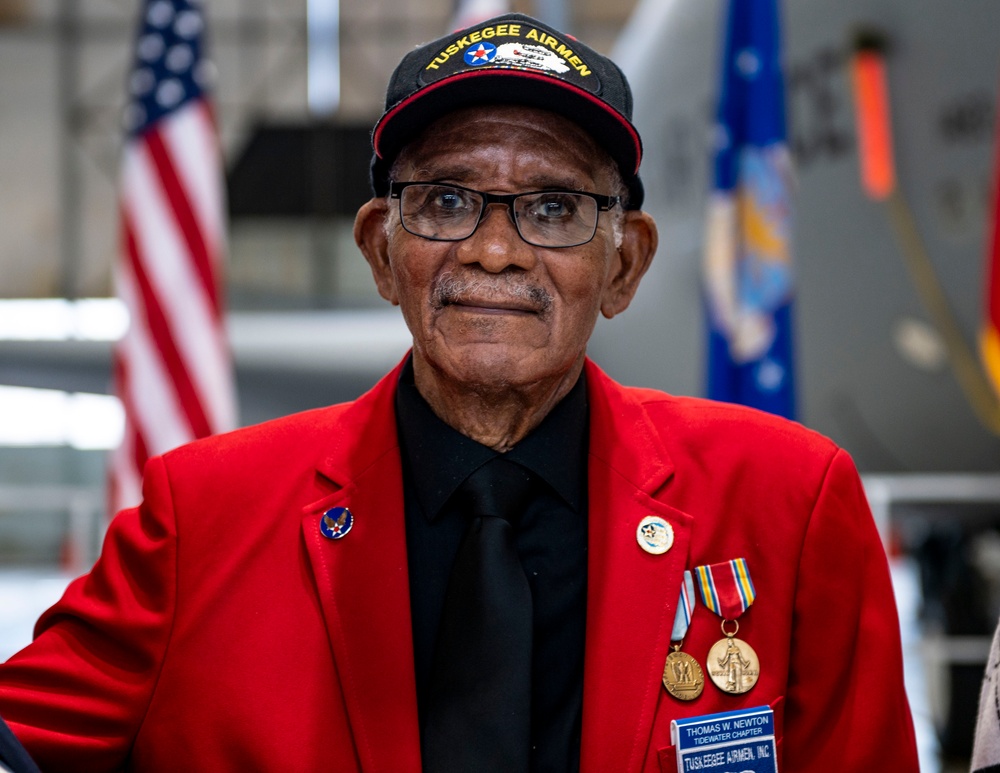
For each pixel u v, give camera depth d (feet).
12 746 3.81
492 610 4.17
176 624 4.36
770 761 4.19
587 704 4.17
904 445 14.26
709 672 4.26
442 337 4.28
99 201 61.16
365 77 61.57
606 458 4.65
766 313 9.18
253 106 61.52
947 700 15.17
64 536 55.98
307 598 4.40
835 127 13.55
